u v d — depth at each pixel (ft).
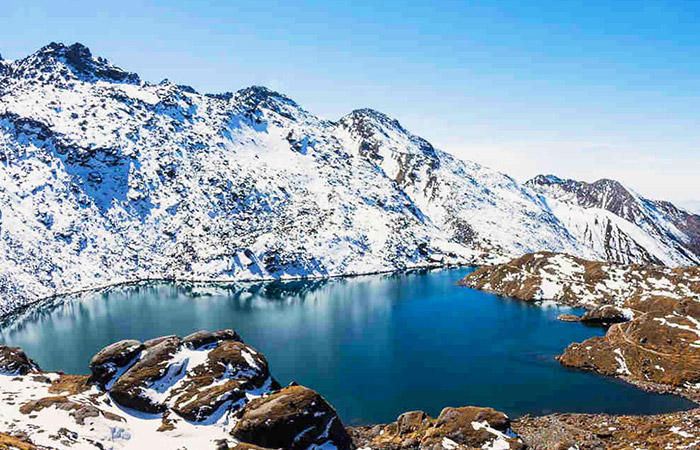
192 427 162.61
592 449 167.94
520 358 311.47
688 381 244.63
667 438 166.50
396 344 348.18
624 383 258.16
